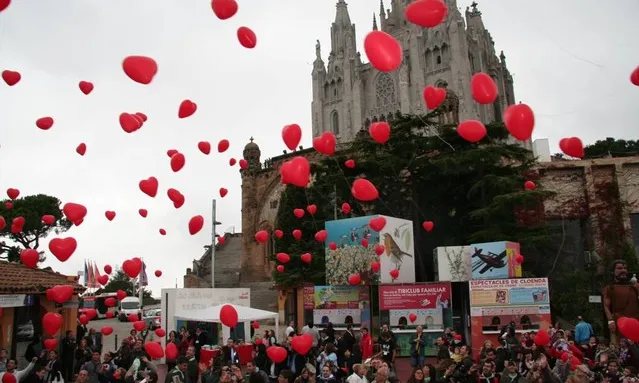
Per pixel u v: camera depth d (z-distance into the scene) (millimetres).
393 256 25781
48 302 20531
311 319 28109
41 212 51906
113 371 13023
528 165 33969
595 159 35750
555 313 30031
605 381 9594
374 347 15320
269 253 56625
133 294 75812
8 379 10344
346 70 106688
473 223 34812
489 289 22000
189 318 20562
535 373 9789
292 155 55938
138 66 7781
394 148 36156
